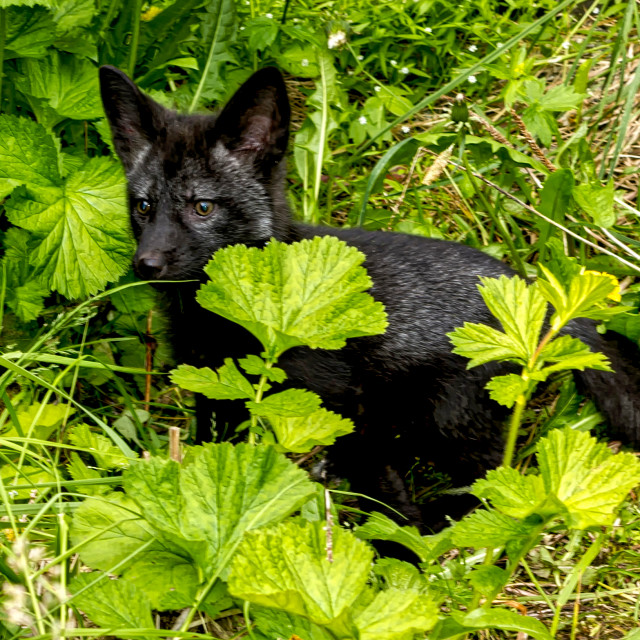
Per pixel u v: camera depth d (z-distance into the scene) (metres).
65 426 6.01
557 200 6.83
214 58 7.69
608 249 7.29
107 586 3.67
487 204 6.97
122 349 6.79
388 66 9.23
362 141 8.17
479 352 4.08
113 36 7.41
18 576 3.94
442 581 4.48
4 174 6.16
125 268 6.34
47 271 6.21
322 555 3.44
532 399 6.73
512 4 9.46
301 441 4.23
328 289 4.15
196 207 6.18
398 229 7.40
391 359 6.18
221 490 3.83
